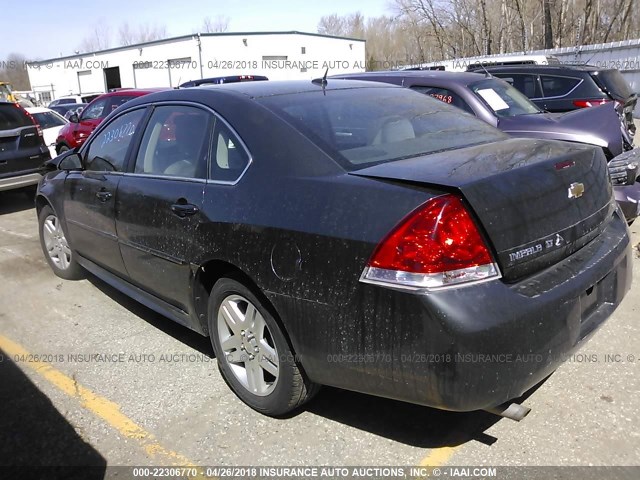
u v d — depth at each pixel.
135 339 3.93
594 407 2.97
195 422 2.96
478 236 2.20
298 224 2.50
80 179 4.28
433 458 2.64
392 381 2.32
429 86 6.35
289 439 2.81
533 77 8.83
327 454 2.69
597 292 2.76
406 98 3.59
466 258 2.18
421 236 2.17
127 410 3.09
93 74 36.88
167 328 4.10
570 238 2.56
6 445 2.81
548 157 2.63
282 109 3.00
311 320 2.48
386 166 2.57
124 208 3.64
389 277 2.22
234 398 3.17
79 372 3.50
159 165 3.49
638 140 11.74
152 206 3.37
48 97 43.41
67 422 2.99
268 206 2.65
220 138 3.07
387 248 2.23
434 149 2.93
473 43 36.53
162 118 3.58
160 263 3.38
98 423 2.98
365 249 2.29
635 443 2.69
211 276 3.14
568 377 3.25
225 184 2.93
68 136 10.72
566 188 2.57
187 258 3.12
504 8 35.56
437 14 38.22
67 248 4.96
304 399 2.84
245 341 2.98
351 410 3.03
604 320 2.73
